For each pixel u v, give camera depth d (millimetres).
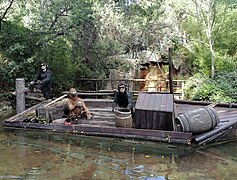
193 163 4699
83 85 12836
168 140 5461
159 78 13672
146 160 4820
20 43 9969
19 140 5805
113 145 5566
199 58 12234
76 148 5379
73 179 4020
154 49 13711
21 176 4086
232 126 5992
